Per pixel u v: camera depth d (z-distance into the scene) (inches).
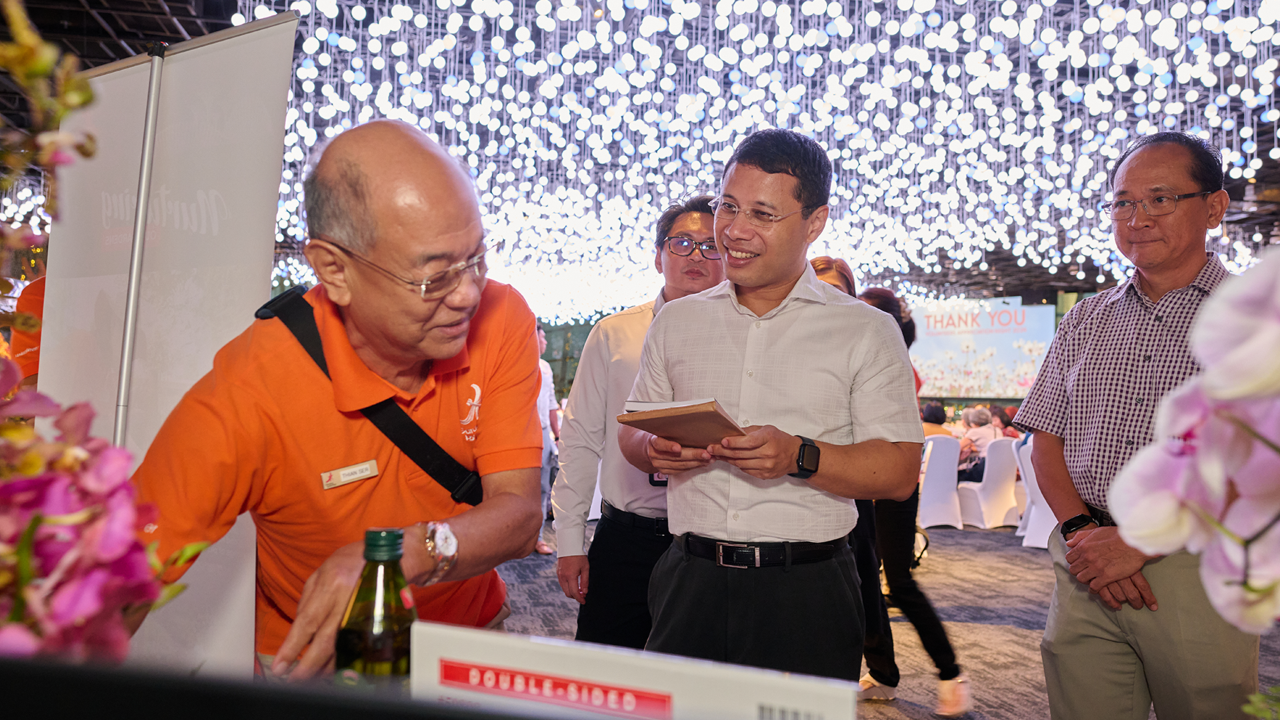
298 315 43.8
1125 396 67.8
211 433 41.2
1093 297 75.2
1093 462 68.9
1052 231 422.6
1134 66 287.3
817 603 60.7
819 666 60.6
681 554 65.1
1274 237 543.2
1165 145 67.5
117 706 14.4
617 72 197.3
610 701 21.3
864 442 61.7
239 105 53.9
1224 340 16.1
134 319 54.9
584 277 562.3
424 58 203.0
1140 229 66.9
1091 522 70.0
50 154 19.4
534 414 50.1
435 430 46.4
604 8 229.0
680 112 202.4
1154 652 65.0
